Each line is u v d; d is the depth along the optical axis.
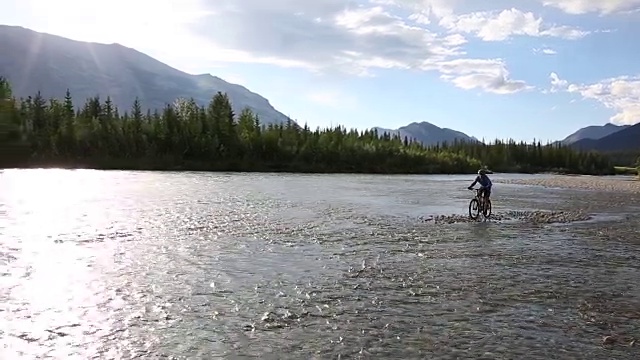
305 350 8.47
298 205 36.72
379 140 166.62
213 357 8.06
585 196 57.28
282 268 15.12
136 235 20.88
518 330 9.85
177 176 81.25
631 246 21.14
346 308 11.04
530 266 16.38
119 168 111.12
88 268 14.44
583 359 8.41
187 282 13.07
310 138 140.00
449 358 8.27
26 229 22.17
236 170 121.94
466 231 24.95
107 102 154.62
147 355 8.08
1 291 11.70
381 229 24.83
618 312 11.29
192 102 139.88
